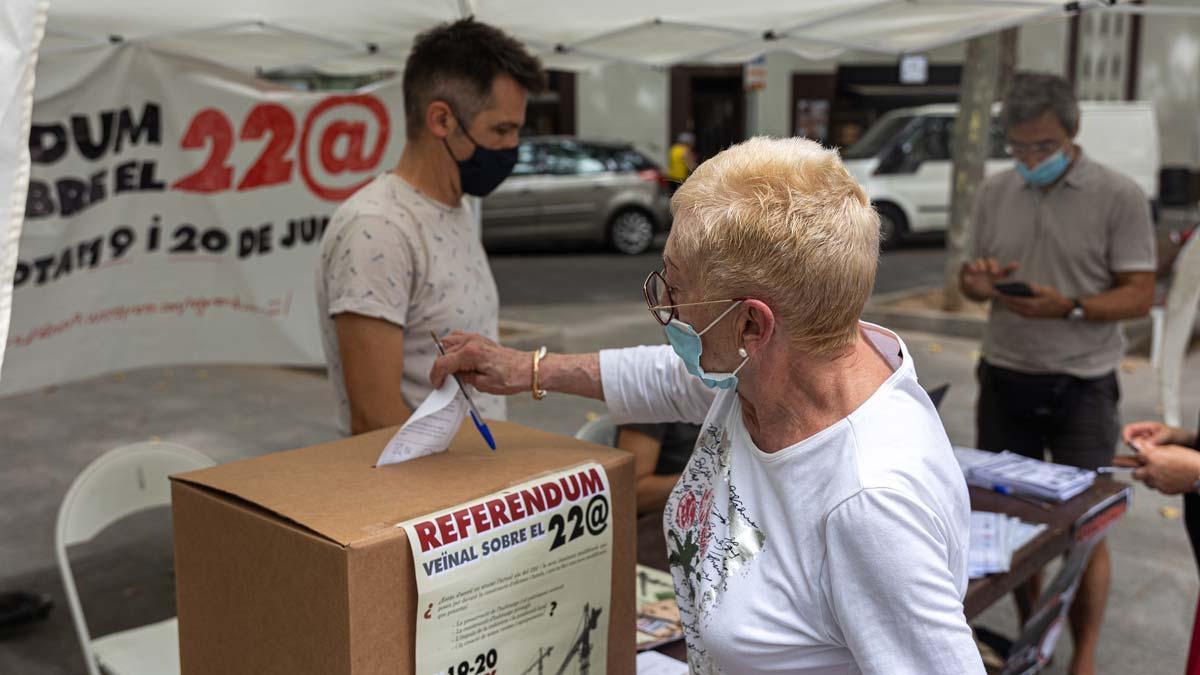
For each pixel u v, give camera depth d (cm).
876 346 129
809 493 117
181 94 372
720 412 135
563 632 141
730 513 126
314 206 413
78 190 357
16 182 102
